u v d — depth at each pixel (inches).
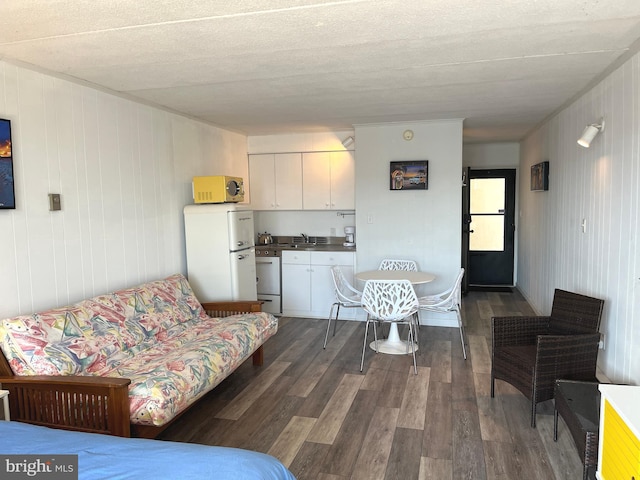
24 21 82.8
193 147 186.9
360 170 209.6
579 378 113.0
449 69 118.6
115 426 90.7
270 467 61.2
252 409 123.8
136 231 150.8
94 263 132.4
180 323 144.3
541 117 191.9
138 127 152.3
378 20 85.3
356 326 207.2
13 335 99.5
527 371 112.8
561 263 173.8
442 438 107.5
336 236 243.3
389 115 184.2
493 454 100.4
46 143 115.8
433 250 204.7
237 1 75.8
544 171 197.3
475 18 85.0
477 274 294.8
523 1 77.8
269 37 93.5
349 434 110.0
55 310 112.1
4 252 105.0
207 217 170.2
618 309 116.7
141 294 139.3
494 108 171.9
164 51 101.1
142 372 103.4
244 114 178.5
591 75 125.0
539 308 216.7
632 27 90.4
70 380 92.9
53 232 118.3
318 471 95.3
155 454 62.5
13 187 106.3
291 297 224.8
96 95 133.3
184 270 177.5
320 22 85.8
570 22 87.4
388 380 143.0
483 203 290.4
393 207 207.5
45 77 115.6
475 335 190.1
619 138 115.6
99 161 134.3
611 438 70.4
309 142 228.5
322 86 135.5
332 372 150.3
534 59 110.7
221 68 115.3
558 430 110.1
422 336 190.2
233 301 168.6
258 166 238.1
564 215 169.5
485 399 128.2
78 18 82.0
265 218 252.7
